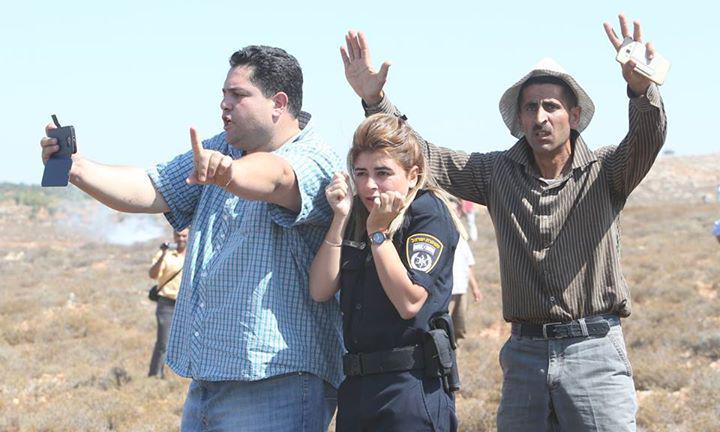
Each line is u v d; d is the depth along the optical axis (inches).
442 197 359.9
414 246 343.0
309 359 357.7
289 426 353.7
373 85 418.3
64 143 318.0
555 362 423.5
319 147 358.3
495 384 1127.6
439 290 346.3
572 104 425.4
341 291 355.3
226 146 385.4
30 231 7460.6
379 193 342.3
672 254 2827.3
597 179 422.3
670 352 1278.3
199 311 358.3
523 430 434.3
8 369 1401.3
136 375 1299.2
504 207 432.8
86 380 1300.4
